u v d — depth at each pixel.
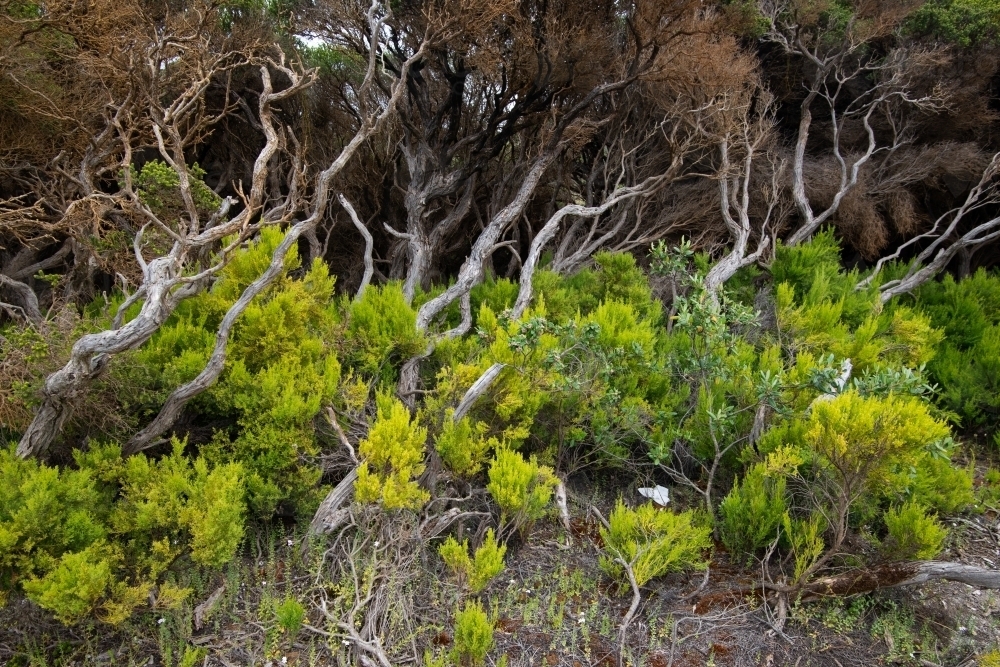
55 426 2.95
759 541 3.31
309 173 8.36
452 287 5.59
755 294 6.57
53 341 3.19
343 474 3.67
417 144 7.70
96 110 4.81
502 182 8.20
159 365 3.51
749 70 7.05
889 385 3.28
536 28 6.75
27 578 2.56
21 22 4.49
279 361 3.70
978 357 5.33
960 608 3.21
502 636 2.88
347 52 7.59
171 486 2.82
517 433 3.63
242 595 3.00
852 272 6.77
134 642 2.67
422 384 4.49
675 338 4.95
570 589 3.18
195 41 4.27
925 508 3.34
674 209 8.52
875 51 8.48
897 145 8.09
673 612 3.07
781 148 8.46
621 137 8.30
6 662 2.59
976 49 7.96
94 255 4.33
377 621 2.80
